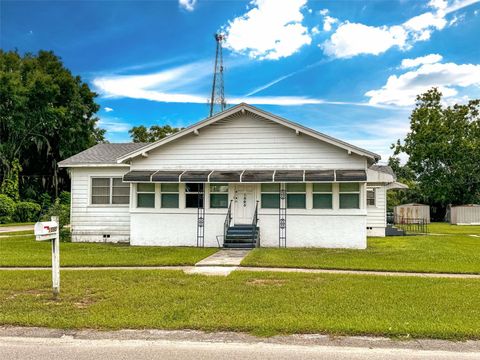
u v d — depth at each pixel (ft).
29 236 69.77
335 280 31.53
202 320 20.63
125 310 22.56
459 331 18.80
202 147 58.34
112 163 62.18
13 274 33.73
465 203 151.02
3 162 120.37
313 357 16.43
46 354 16.88
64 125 136.56
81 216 63.57
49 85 125.49
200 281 30.94
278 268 37.73
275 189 56.75
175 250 50.78
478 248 54.90
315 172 54.44
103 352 17.03
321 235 54.95
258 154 57.06
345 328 19.21
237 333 19.17
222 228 57.16
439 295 26.30
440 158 152.87
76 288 28.32
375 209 75.10
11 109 121.80
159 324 20.10
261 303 24.09
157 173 57.47
